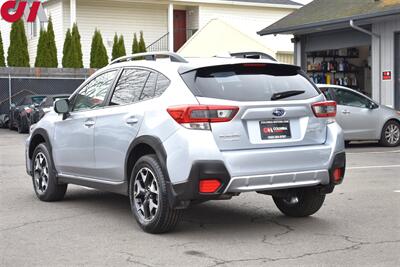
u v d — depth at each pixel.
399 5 17.38
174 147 6.16
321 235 6.46
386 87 19.16
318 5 22.58
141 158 6.58
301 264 5.39
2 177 10.98
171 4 32.19
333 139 6.70
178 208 6.20
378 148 16.08
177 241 6.25
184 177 6.07
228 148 6.13
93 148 7.47
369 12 18.28
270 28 22.19
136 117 6.72
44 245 6.12
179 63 6.61
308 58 22.52
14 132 23.02
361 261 5.47
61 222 7.18
